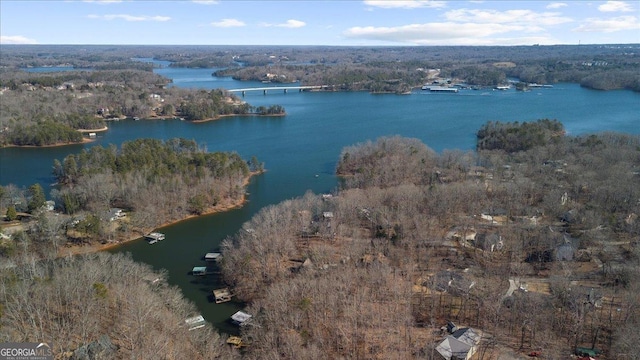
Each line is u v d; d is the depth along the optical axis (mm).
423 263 126500
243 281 119750
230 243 137375
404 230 141250
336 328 94875
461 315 101875
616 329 91125
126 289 103125
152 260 137625
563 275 115375
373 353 88875
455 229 147750
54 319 93000
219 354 89312
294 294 105125
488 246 133375
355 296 105438
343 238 142875
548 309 100438
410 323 96812
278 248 130250
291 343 88250
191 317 104188
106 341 85000
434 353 87062
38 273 107812
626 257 124812
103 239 147625
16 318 89000
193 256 140250
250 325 101250
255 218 147750
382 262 123688
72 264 112438
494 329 96625
